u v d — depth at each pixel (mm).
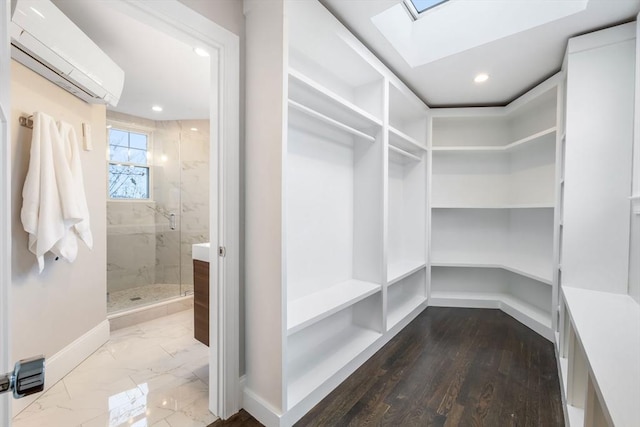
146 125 3945
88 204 2270
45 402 1684
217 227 1559
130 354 2258
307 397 1600
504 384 1831
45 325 1840
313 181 2146
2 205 594
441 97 2980
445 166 3457
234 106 1571
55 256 1915
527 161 3033
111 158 3752
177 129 4066
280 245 1468
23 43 1498
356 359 2018
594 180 1876
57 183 1776
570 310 1514
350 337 2291
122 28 1976
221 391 1562
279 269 1473
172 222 4051
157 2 1264
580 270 1922
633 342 1129
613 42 1822
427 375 1938
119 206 3766
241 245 1646
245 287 1659
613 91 1827
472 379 1888
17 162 1671
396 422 1513
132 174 3932
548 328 2473
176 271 4059
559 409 1595
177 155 4059
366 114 2150
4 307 599
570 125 1939
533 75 2510
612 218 1824
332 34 1794
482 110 3123
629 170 1785
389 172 3092
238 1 1604
